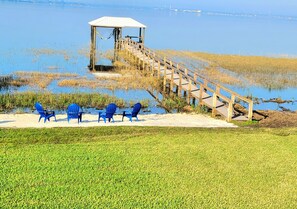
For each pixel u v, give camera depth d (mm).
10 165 12023
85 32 64438
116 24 40812
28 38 50750
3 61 33031
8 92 22812
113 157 13148
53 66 32094
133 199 10398
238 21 184625
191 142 15180
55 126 16719
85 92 23688
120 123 17922
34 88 24344
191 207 10188
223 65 38125
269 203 10664
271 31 111688
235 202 10594
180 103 23219
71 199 10203
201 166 12859
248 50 54500
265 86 30516
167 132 16453
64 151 13445
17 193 10336
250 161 13547
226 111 20406
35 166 12047
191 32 84875
